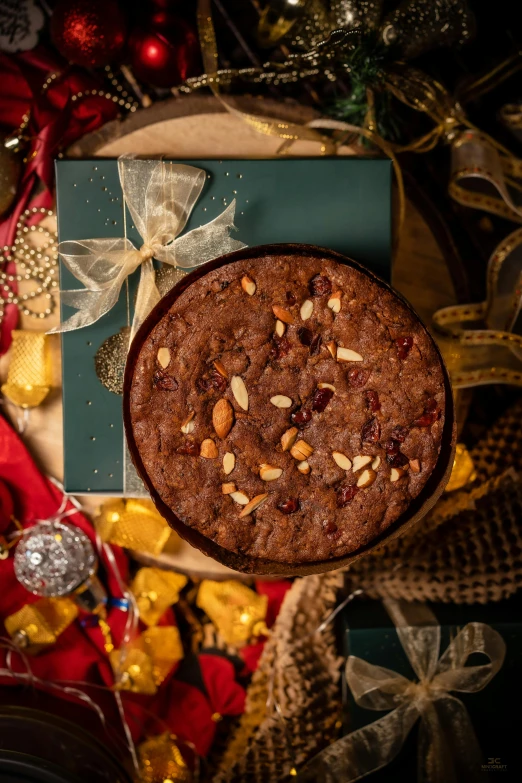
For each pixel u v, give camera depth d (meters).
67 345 0.69
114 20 0.71
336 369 0.62
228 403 0.63
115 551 0.76
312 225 0.68
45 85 0.75
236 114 0.71
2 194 0.73
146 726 0.76
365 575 0.74
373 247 0.68
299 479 0.62
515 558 0.73
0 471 0.75
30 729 0.71
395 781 0.71
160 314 0.63
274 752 0.73
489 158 0.72
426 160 0.78
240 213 0.68
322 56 0.71
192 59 0.73
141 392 0.63
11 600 0.76
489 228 0.79
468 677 0.70
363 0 0.70
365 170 0.69
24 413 0.76
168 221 0.66
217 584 0.76
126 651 0.74
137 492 0.69
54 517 0.76
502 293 0.75
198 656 0.77
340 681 0.74
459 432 0.77
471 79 0.75
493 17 0.77
